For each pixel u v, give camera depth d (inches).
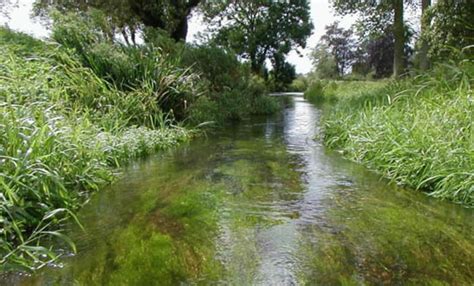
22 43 233.1
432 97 151.1
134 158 159.2
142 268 64.4
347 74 1306.6
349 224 83.5
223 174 130.5
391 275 61.7
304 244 73.2
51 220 84.0
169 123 230.1
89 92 188.1
